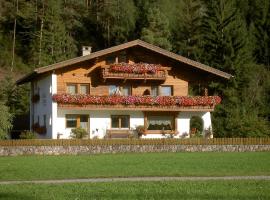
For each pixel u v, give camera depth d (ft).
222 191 58.34
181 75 154.61
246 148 126.21
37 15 271.90
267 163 92.32
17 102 188.03
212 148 124.98
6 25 286.66
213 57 218.59
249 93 203.82
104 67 144.15
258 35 262.06
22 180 71.72
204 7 260.21
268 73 226.38
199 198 53.52
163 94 153.48
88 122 145.48
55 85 143.02
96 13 302.45
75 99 140.87
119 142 119.55
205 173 77.51
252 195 55.57
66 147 116.26
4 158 106.01
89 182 67.56
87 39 298.15
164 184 64.34
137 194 56.03
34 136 146.10
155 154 114.83
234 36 215.31
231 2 224.53
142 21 290.35
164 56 151.23
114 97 143.54
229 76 152.46
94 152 117.50
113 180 70.44
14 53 275.80
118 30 294.66
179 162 94.02
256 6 281.13
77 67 145.69
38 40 261.03
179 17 277.64
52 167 85.97
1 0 289.12
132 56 151.12
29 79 164.14
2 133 128.77
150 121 150.92
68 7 298.76
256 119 151.33
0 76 249.75
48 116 146.82
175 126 152.05
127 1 297.33
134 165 88.53
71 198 53.52
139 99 145.79
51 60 243.60
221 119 163.32
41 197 54.34
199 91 207.92
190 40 254.47
